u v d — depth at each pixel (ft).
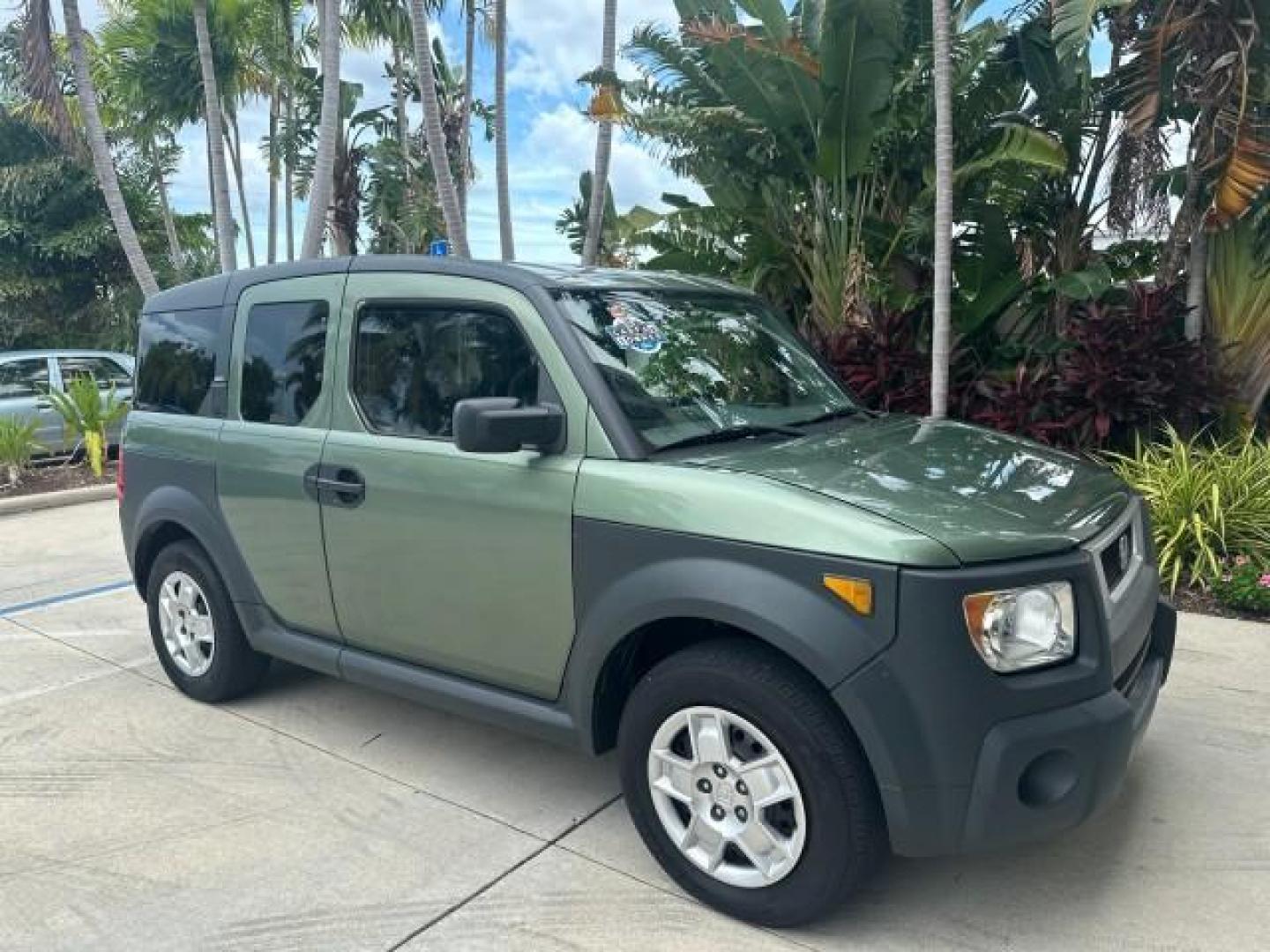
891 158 31.50
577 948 8.91
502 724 10.89
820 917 8.79
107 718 14.49
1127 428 25.09
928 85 29.50
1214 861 10.07
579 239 52.13
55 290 62.69
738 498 8.91
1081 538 8.80
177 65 46.65
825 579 8.28
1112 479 10.93
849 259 29.68
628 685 10.29
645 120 31.37
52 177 59.72
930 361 27.58
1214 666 15.33
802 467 9.59
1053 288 27.30
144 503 14.89
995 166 28.12
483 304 11.00
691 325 11.82
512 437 9.57
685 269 33.32
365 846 10.73
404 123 57.77
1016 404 24.97
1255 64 22.74
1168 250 27.20
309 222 35.60
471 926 9.27
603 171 37.35
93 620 19.66
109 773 12.64
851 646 8.13
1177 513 19.61
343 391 12.24
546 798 11.79
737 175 33.09
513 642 10.56
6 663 17.08
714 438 10.45
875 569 8.07
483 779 12.30
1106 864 10.06
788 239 32.58
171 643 15.20
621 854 10.48
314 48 55.01
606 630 9.56
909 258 31.86
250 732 13.84
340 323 12.39
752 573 8.63
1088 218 30.89
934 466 9.98
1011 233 29.96
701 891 9.42
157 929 9.31
